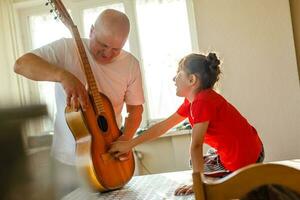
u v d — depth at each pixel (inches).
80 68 56.8
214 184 26.6
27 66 49.9
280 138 104.2
